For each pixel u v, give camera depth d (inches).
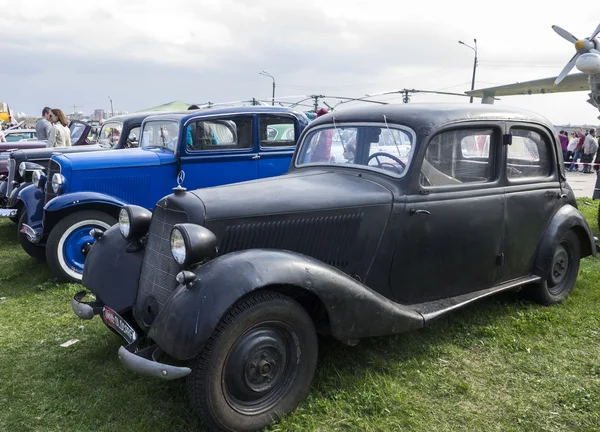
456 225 142.3
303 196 125.1
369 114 150.3
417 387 123.7
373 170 142.9
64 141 351.3
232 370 100.8
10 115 1138.0
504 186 154.2
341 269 127.6
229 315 99.5
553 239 168.2
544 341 148.6
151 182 236.1
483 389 123.2
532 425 109.0
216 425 100.3
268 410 106.0
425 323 130.4
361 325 116.0
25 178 271.9
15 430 106.4
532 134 165.2
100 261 136.0
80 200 205.3
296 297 117.6
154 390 120.9
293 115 268.5
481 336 151.6
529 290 174.6
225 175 252.7
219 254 112.9
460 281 147.5
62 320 166.6
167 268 118.3
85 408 114.2
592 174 732.7
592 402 116.9
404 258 134.8
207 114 245.4
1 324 163.9
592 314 167.5
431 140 137.5
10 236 302.4
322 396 117.5
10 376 129.0
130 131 308.3
